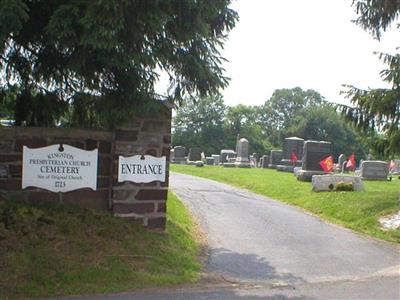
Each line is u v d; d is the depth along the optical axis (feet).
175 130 342.64
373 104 50.16
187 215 41.73
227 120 344.28
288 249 32.65
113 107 26.37
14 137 27.25
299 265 28.58
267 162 146.61
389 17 48.96
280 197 59.26
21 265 22.17
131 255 25.32
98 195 28.63
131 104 26.14
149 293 21.89
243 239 35.01
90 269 22.95
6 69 29.30
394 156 54.24
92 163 28.40
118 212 28.68
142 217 29.19
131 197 28.96
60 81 28.78
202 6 23.68
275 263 28.76
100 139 28.63
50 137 27.76
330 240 36.17
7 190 27.14
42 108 30.48
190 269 25.90
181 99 28.76
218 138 337.72
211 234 36.04
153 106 27.07
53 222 25.82
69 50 24.31
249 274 26.13
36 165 27.53
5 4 20.06
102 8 20.85
